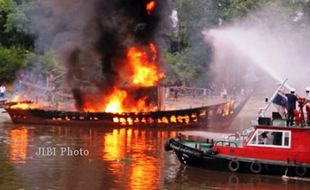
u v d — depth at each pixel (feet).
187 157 112.57
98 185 99.76
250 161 106.52
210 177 106.52
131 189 97.55
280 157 105.19
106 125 185.78
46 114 188.96
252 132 107.86
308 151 103.76
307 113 107.14
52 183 100.89
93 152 132.46
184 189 98.02
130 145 144.66
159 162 120.57
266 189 98.53
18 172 109.19
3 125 187.83
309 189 98.58
